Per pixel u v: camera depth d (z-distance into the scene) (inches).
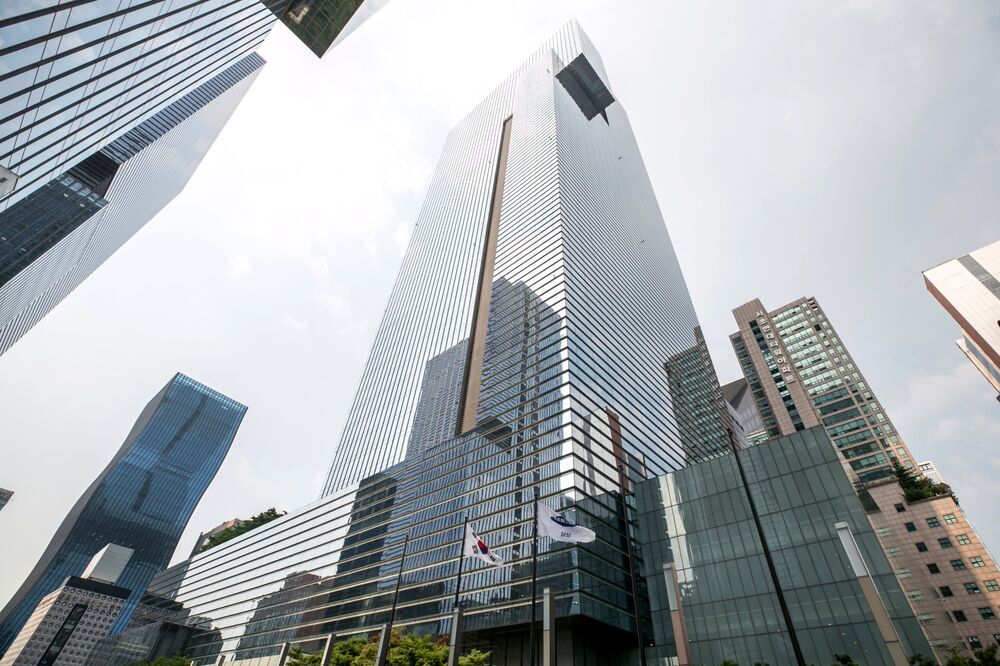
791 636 825.5
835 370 4731.8
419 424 3540.8
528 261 3484.3
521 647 1904.5
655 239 5506.9
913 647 1514.5
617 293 3629.4
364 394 4687.5
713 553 2018.9
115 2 1110.4
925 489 3149.6
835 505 1851.6
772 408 4881.9
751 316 5674.2
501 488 2431.1
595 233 3855.8
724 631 1829.5
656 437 3034.0
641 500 2375.7
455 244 4938.5
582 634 1829.5
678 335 4466.0
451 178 6186.0
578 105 5743.1
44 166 1316.4
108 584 6983.3
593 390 2655.0
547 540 2046.0
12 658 6555.1
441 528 2596.0
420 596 2380.7
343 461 4121.6
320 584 3171.8
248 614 3688.5
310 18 2625.5
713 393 4148.6
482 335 3535.9
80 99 1246.9
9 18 848.3
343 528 3366.1
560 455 2255.2
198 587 4672.7
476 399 3093.0
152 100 1777.8
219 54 2143.2
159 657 3988.7
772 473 2058.3
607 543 2081.7
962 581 2728.8
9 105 983.6
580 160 4512.8
